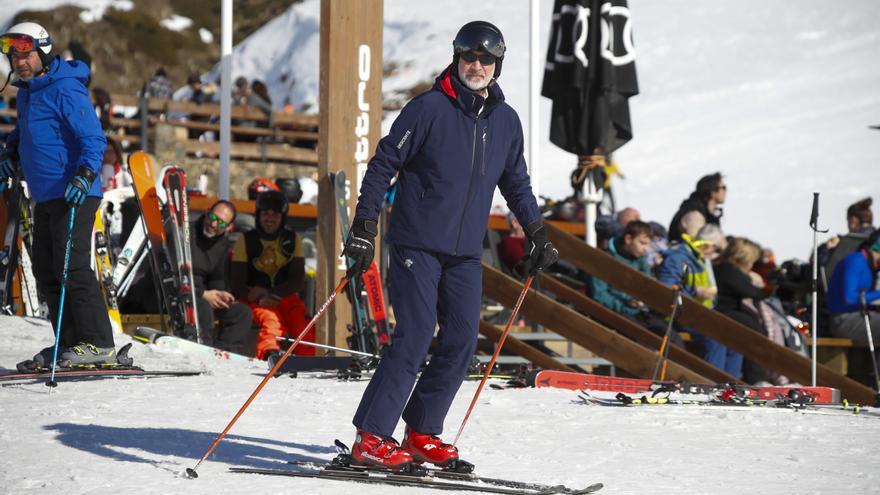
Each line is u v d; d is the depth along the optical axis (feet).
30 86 40.16
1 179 43.16
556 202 82.23
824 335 74.79
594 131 71.87
